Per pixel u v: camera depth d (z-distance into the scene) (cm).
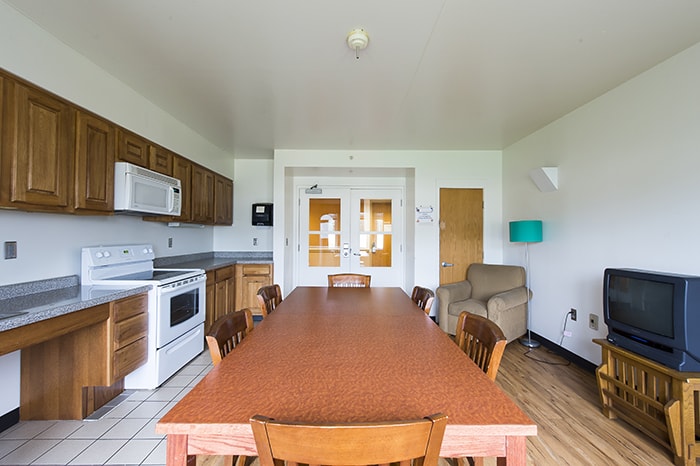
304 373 103
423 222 429
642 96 229
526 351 328
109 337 204
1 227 183
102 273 244
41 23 176
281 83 245
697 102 194
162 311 247
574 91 258
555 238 322
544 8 163
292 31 182
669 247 210
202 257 439
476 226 432
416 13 167
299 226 505
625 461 170
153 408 217
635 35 186
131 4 161
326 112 301
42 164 181
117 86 238
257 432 64
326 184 504
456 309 341
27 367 202
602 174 264
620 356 202
